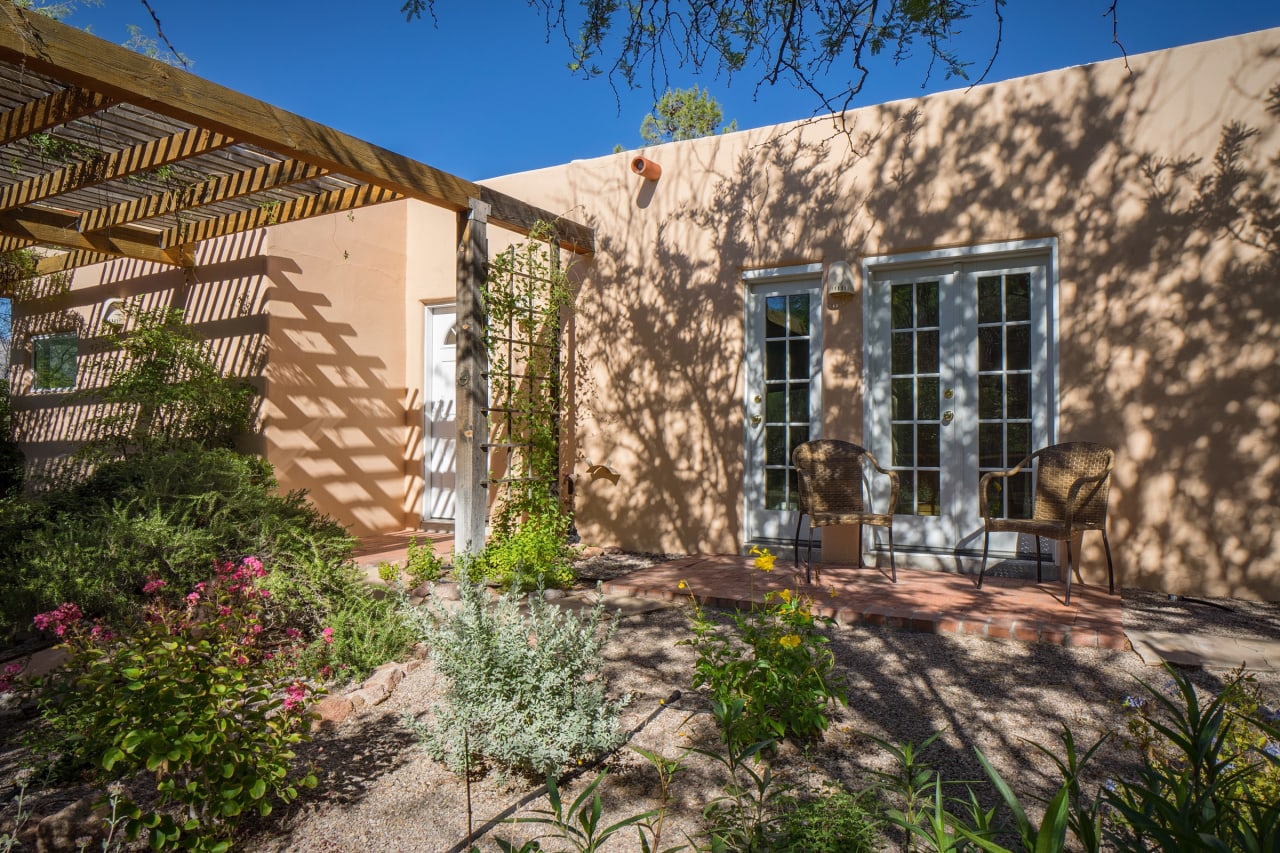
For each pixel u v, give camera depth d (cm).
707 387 649
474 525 553
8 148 513
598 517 692
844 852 175
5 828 232
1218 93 494
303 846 223
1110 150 518
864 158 591
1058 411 529
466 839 224
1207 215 495
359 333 745
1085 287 524
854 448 557
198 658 230
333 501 713
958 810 235
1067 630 392
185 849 220
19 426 900
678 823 231
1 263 849
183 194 607
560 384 684
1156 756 199
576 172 713
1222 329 490
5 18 328
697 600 482
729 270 642
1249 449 483
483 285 575
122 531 409
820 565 577
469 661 266
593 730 266
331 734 299
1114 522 513
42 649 382
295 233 686
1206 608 461
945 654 381
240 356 683
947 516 572
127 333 748
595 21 286
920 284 588
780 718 276
